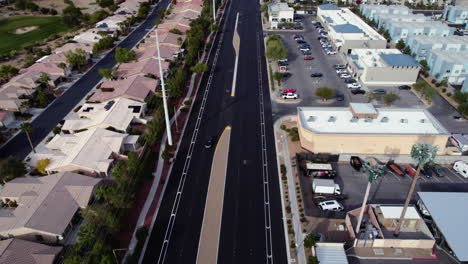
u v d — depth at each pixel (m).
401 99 113.50
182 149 87.88
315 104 109.94
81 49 138.88
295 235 63.31
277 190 74.12
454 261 58.69
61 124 97.31
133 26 192.00
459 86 122.94
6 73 122.81
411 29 159.38
